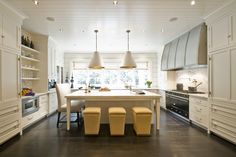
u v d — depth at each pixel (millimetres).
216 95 3502
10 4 3100
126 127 4289
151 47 7289
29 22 4125
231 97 3084
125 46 7051
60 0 2971
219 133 3428
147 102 4613
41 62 5434
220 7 3242
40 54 5426
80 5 3186
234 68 3012
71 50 7855
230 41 3100
